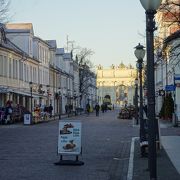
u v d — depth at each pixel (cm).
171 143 2461
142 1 1126
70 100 10881
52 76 9000
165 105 5262
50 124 5159
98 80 17388
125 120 6141
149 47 1138
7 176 1415
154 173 1117
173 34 2306
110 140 2820
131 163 1698
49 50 8756
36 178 1381
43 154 2019
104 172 1519
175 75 4244
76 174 1470
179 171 1466
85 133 3491
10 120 5178
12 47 6303
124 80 17375
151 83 1130
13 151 2147
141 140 2036
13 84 6141
